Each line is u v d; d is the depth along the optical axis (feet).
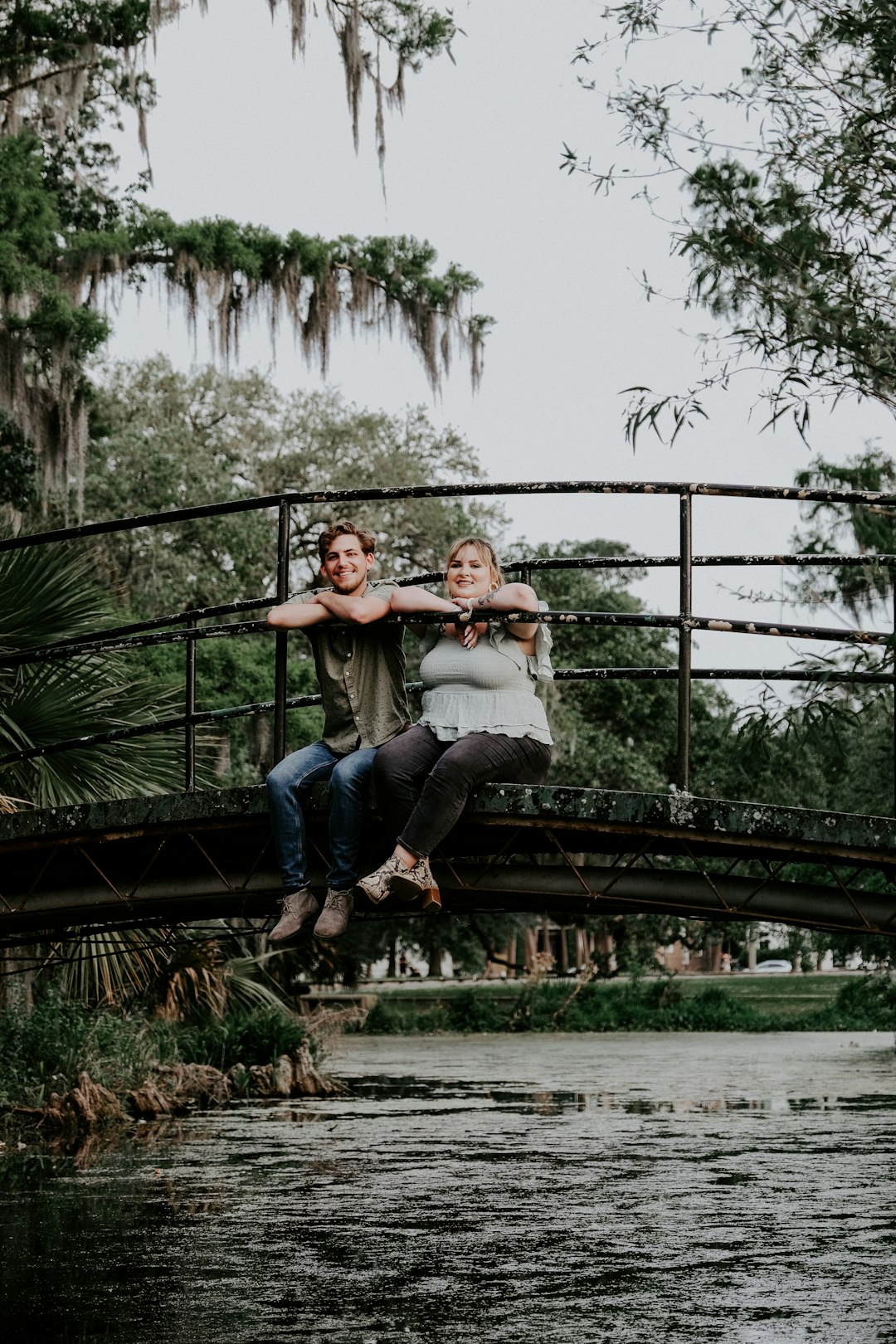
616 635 148.77
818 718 23.56
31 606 39.42
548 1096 62.75
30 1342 20.72
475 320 81.20
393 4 70.23
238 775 95.30
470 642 22.90
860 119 23.13
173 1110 55.72
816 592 23.90
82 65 73.00
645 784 143.64
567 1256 26.66
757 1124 49.44
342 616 23.12
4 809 37.78
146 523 25.99
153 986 64.64
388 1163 39.40
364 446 125.59
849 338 22.41
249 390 127.85
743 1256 26.61
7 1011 55.67
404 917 26.35
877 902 24.00
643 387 23.39
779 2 23.16
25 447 72.64
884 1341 20.52
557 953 213.25
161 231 76.54
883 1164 38.88
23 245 68.33
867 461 24.40
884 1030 133.49
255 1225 29.89
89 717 38.93
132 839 25.72
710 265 23.16
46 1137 46.83
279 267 78.33
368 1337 20.92
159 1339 20.85
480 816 22.99
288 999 87.81
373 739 23.35
